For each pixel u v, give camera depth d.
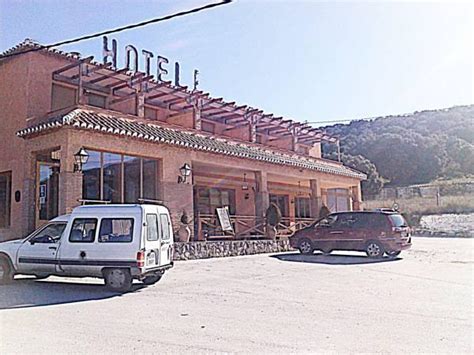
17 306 8.66
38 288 10.89
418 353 5.78
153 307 8.63
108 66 18.55
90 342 6.23
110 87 19.89
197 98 23.36
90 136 15.20
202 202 24.16
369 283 11.84
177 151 18.30
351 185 30.92
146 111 22.00
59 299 9.43
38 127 15.14
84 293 10.20
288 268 14.99
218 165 20.67
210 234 21.27
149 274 10.81
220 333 6.73
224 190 25.62
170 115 22.91
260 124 28.31
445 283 11.87
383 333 6.74
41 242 11.28
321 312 8.23
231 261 17.02
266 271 14.19
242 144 24.28
